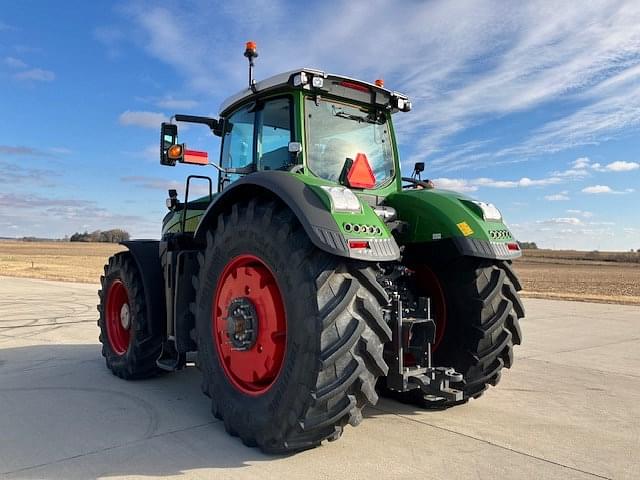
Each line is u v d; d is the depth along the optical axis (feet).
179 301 14.30
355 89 13.32
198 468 9.91
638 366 19.17
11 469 9.86
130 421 12.68
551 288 72.84
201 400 14.58
